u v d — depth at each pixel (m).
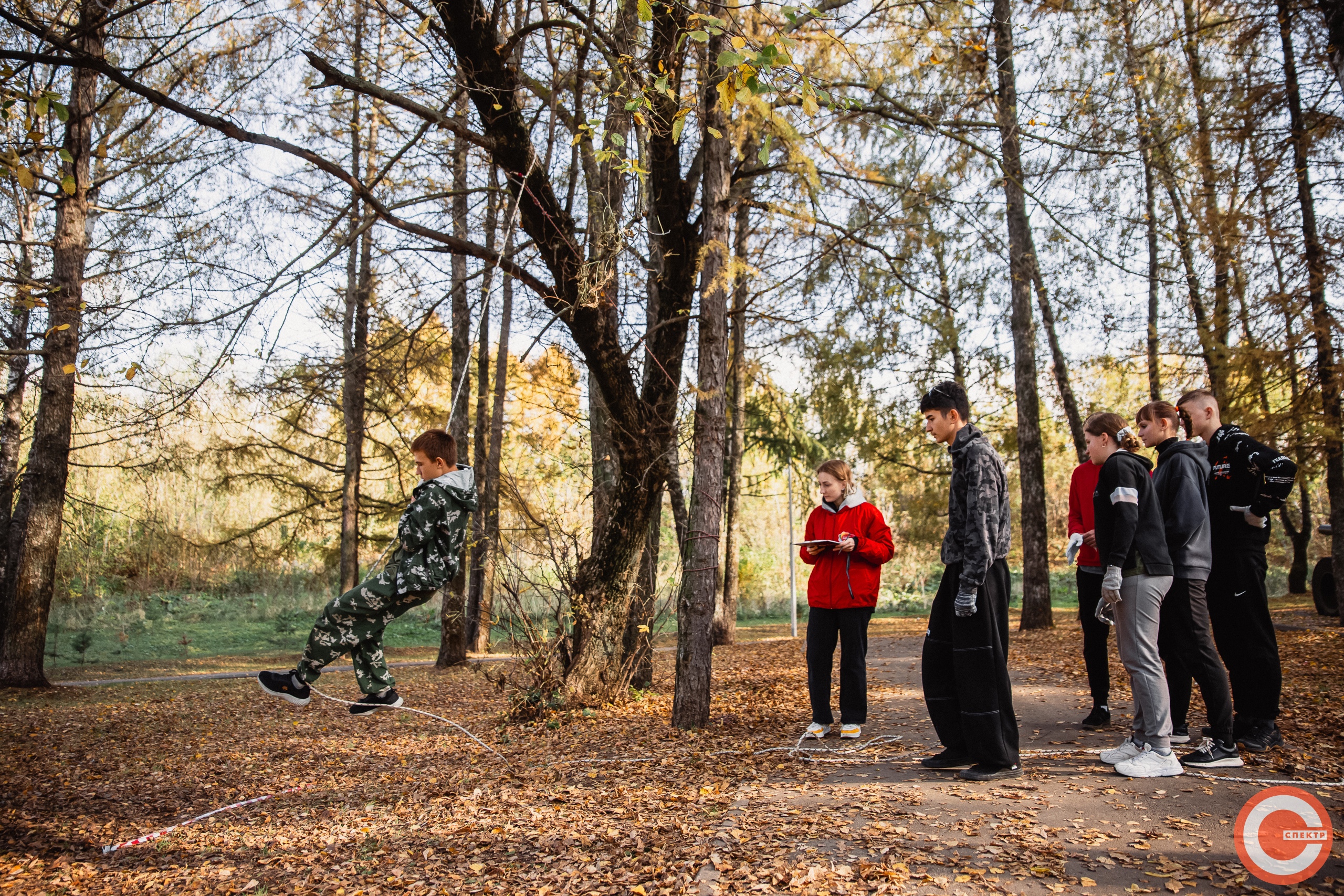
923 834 3.64
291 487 17.14
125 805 5.94
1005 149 9.39
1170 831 3.51
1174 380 13.95
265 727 8.86
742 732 6.64
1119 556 4.35
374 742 7.79
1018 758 4.48
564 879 3.65
